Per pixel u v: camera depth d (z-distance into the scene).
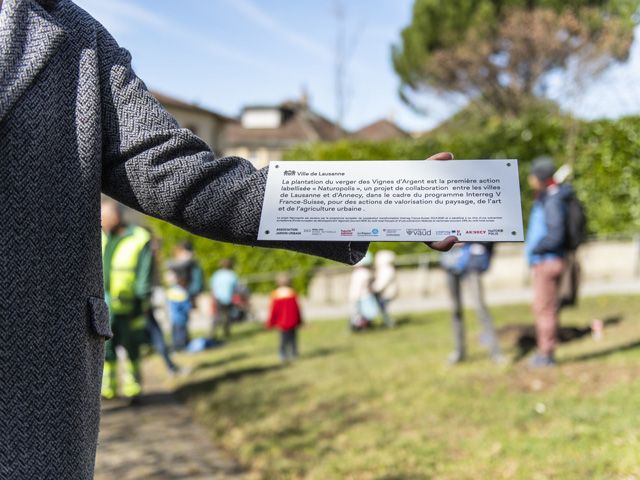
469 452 4.21
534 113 23.50
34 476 1.27
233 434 5.32
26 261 1.27
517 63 24.20
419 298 14.82
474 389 5.75
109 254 6.61
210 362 8.95
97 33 1.45
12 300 1.26
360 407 5.66
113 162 1.41
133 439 5.41
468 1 27.83
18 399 1.27
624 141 15.45
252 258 16.52
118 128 1.40
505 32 23.80
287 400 6.18
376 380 6.57
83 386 1.34
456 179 1.40
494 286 14.63
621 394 4.96
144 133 1.39
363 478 4.04
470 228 1.37
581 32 21.67
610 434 4.11
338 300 15.95
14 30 1.31
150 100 1.45
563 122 16.02
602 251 14.18
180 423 5.95
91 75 1.37
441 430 4.77
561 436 4.18
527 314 10.23
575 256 6.33
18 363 1.27
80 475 1.33
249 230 1.40
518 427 4.57
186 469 4.60
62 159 1.32
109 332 1.46
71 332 1.31
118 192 1.44
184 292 10.48
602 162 15.58
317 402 5.99
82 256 1.33
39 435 1.28
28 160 1.28
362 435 4.86
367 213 1.38
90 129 1.34
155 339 8.05
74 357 1.32
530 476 3.64
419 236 1.37
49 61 1.33
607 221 15.42
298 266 16.30
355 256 1.41
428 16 29.06
